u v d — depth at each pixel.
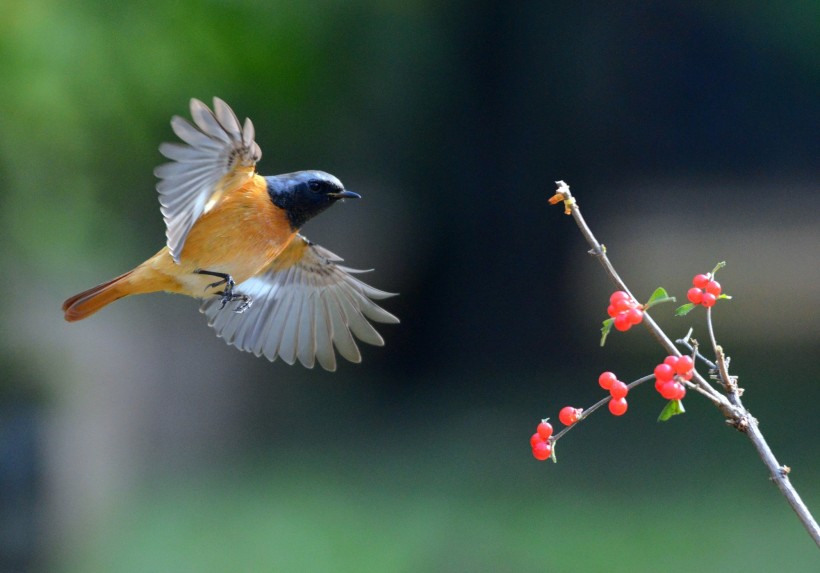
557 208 18.36
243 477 14.99
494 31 17.30
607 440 16.38
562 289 18.83
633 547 12.41
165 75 11.70
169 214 4.62
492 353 19.06
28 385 11.64
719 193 21.78
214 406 15.84
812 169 19.44
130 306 14.96
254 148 4.72
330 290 6.14
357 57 15.41
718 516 13.19
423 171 17.97
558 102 17.69
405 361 19.17
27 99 10.05
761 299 25.03
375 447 16.33
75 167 10.77
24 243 10.55
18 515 11.30
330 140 15.93
